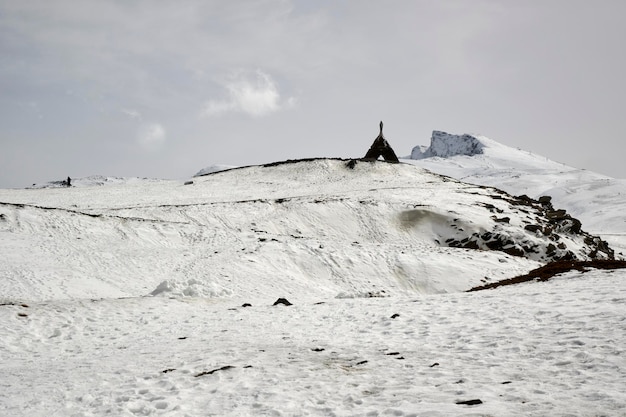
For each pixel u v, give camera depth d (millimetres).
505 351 9961
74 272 26281
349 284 30234
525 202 56719
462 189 60500
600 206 125938
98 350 12594
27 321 14984
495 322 12656
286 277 29469
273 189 61969
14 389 9141
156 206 48312
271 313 17031
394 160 83188
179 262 30328
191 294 21047
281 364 10102
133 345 12922
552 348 9727
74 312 16281
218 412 7449
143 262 29625
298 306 18469
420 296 19438
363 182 64625
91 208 48594
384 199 51781
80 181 197500
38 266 26375
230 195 58375
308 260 32594
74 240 32062
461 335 11719
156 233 35875
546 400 6945
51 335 14188
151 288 25719
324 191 59281
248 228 43062
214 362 10438
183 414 7438
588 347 9469
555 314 12609
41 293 22281
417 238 44094
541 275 22453
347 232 44500
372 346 11438
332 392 8172
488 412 6617
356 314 15875
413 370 9250
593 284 17125
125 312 16828
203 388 8688
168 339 13477
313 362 10227
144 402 8062
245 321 15695
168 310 17500
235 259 31172
